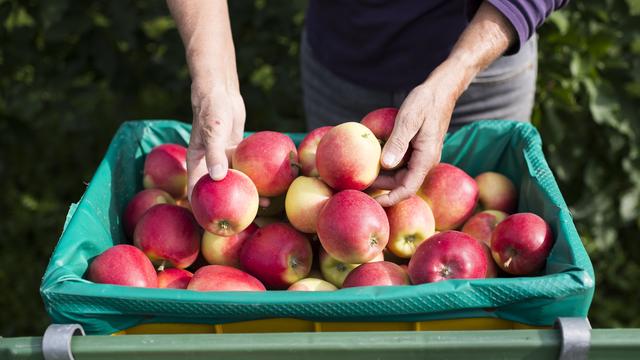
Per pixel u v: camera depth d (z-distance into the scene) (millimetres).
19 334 2930
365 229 1404
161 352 1136
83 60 3232
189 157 1578
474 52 1609
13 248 3299
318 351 1129
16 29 3174
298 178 1548
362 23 2000
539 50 2764
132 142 1851
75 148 3516
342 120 2203
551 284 1219
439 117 1525
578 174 3049
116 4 3066
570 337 1112
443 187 1671
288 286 1534
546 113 2842
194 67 1640
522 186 1744
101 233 1533
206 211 1449
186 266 1582
